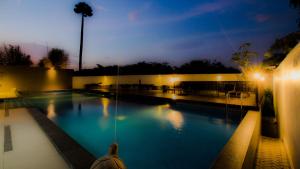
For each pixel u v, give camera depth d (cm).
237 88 1298
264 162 368
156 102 1136
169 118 868
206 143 592
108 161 161
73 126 787
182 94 1347
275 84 738
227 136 645
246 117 548
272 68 768
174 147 570
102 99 1412
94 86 1978
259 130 543
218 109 844
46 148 378
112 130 729
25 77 1673
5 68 1567
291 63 318
